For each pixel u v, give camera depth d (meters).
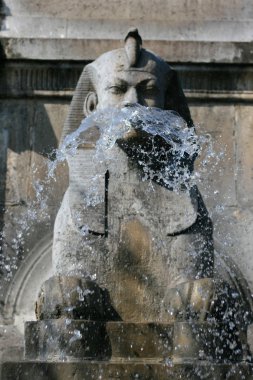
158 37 24.30
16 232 23.02
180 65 23.59
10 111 23.66
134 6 24.55
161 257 17.20
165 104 17.97
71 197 17.45
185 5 24.61
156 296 17.03
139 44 17.78
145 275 17.12
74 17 24.42
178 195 17.55
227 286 16.81
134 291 17.03
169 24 24.41
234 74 23.62
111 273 17.09
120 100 17.55
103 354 16.30
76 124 18.20
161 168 17.64
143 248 17.22
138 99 17.45
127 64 17.64
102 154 17.67
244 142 23.50
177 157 17.69
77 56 23.50
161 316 16.89
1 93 23.59
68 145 17.80
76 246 17.19
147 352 16.34
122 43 23.69
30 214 23.11
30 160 23.44
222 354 16.20
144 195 17.50
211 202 23.17
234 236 22.94
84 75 18.20
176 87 18.03
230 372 15.73
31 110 23.66
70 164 17.70
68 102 23.67
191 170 17.80
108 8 24.53
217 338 16.19
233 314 16.72
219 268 22.53
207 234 17.55
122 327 16.41
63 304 16.27
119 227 17.30
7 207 23.19
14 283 22.69
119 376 15.60
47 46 23.56
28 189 23.30
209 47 23.59
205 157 23.34
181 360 15.99
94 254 17.16
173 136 17.45
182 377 15.63
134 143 17.42
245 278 22.62
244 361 16.48
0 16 24.34
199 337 16.11
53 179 23.25
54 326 16.14
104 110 17.50
